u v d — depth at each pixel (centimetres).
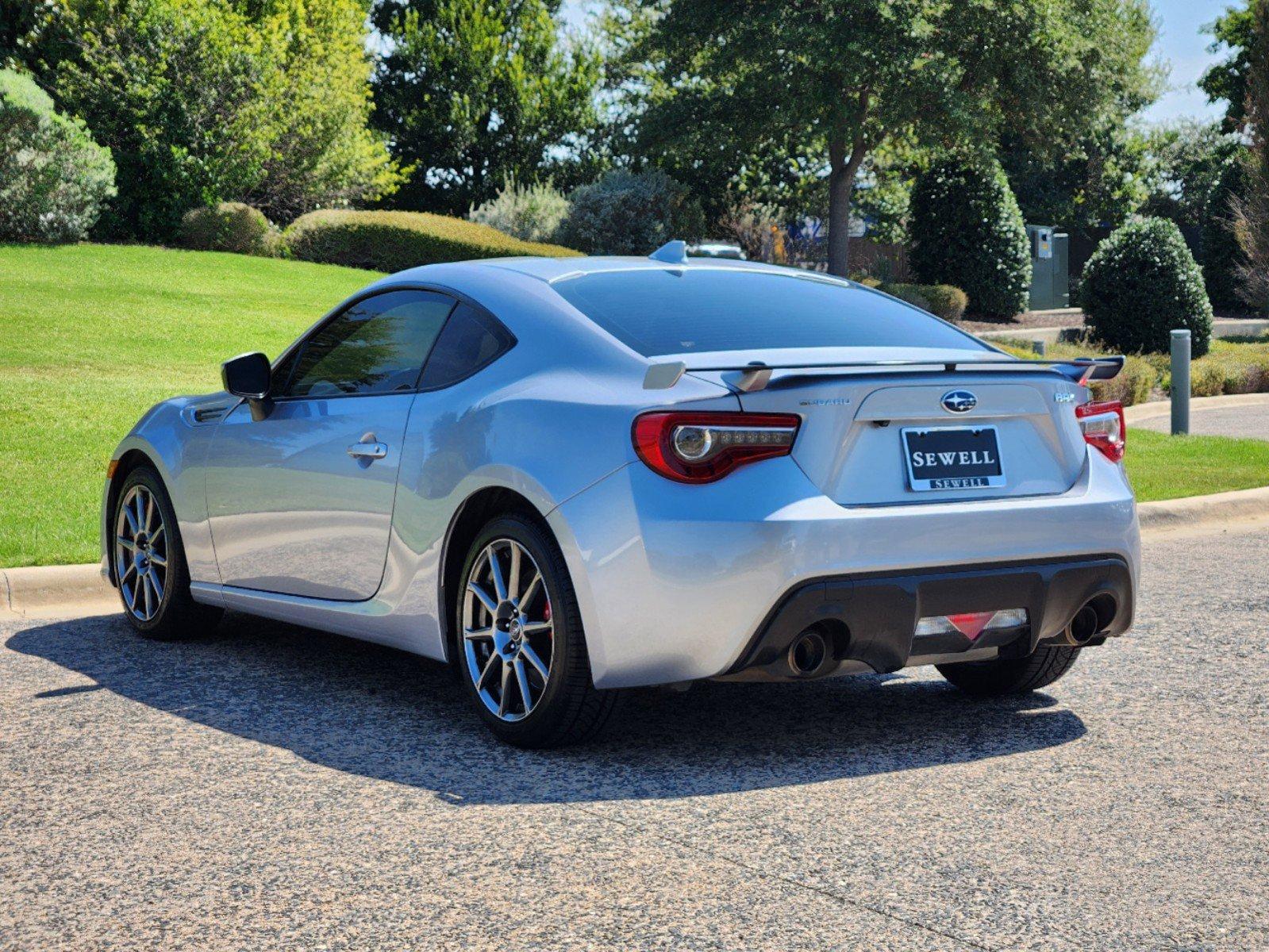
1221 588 683
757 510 365
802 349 417
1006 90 3569
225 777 388
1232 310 4075
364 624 464
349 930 285
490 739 427
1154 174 6009
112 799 368
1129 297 2295
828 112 3444
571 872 317
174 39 2733
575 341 414
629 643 375
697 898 302
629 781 384
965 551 385
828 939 280
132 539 579
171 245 2692
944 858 326
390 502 446
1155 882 312
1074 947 277
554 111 5019
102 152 2423
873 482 382
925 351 431
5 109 2283
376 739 425
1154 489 976
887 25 3309
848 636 377
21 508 778
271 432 502
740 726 445
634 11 4819
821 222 4853
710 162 4022
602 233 3459
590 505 378
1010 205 3331
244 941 279
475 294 454
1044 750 418
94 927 287
